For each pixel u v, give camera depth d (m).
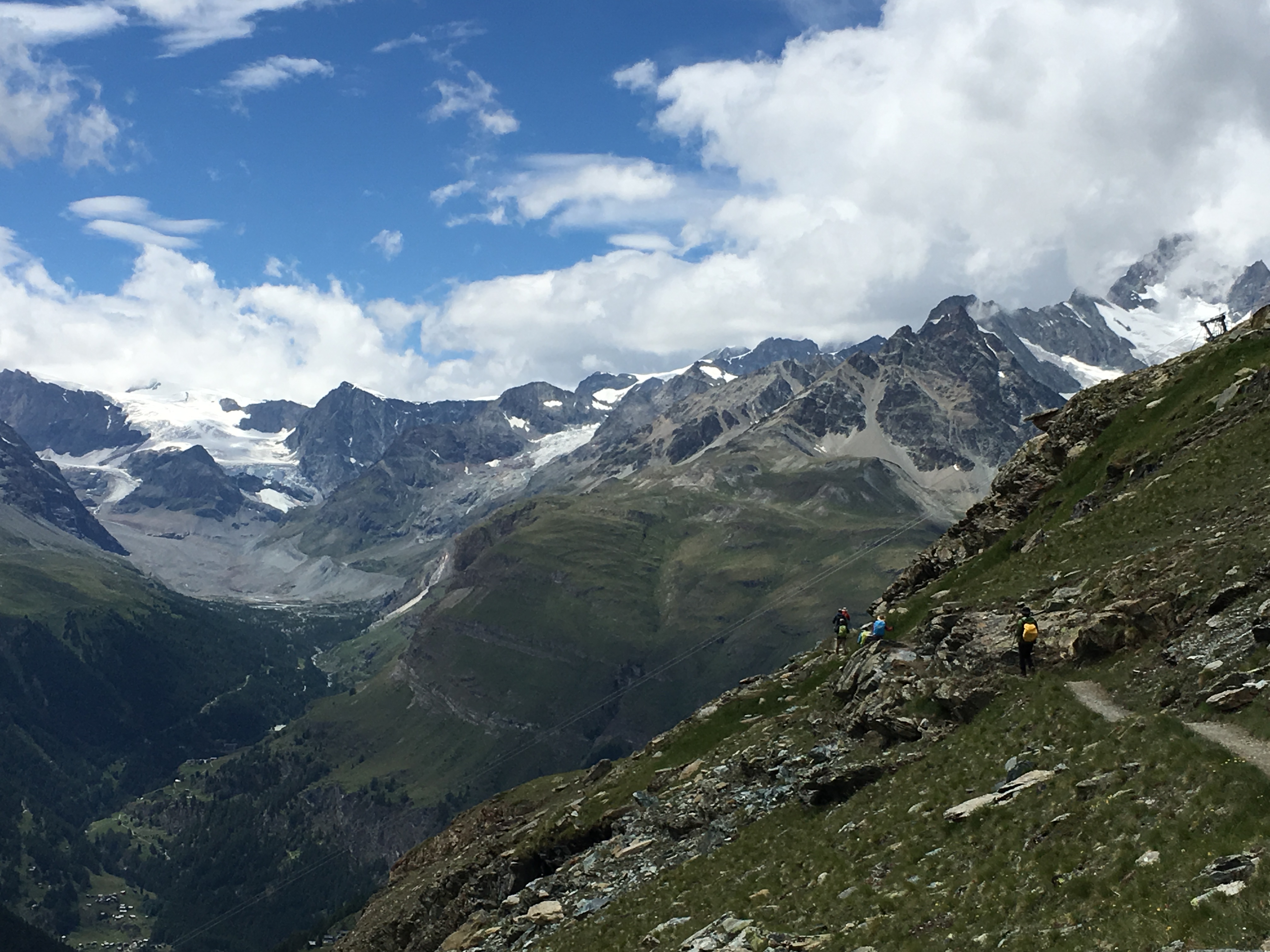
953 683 64.88
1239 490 68.31
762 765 79.31
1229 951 28.83
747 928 51.62
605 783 105.50
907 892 45.38
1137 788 41.47
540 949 71.75
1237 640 49.12
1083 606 63.53
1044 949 34.38
